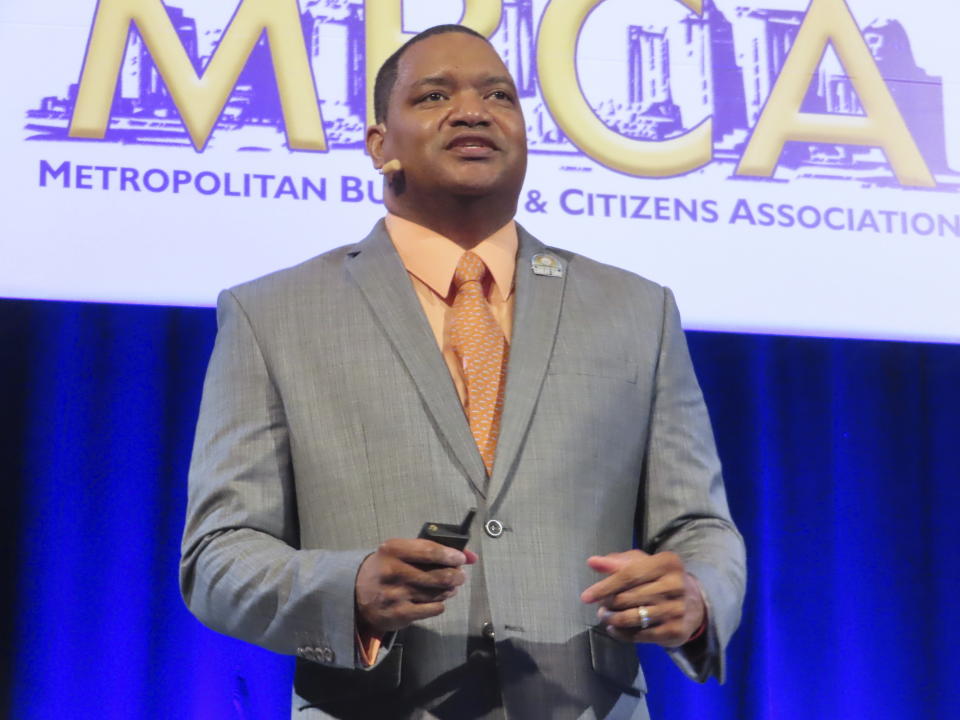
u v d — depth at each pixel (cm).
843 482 1007
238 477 546
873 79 995
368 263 593
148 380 938
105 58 916
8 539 903
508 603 516
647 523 580
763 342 1013
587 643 523
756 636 961
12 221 881
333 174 918
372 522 531
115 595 904
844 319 948
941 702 980
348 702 512
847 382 1026
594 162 941
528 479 536
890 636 987
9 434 920
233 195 905
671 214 942
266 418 558
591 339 577
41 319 937
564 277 603
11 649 885
